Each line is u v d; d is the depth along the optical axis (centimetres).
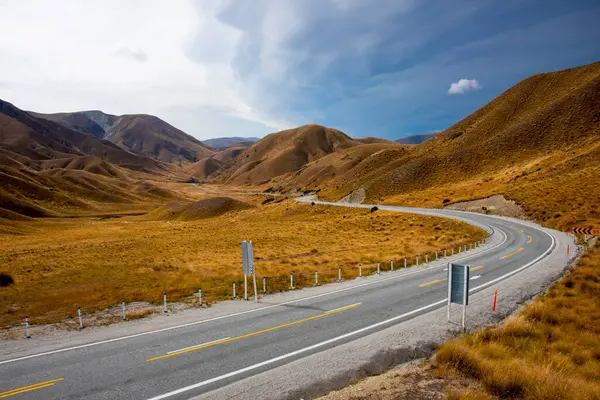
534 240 3416
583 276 1830
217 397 850
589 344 1055
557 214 4491
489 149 10644
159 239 6844
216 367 1012
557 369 870
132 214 17488
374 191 11194
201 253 4400
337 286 2016
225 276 2489
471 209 6462
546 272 2094
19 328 1456
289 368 991
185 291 2027
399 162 13062
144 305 1762
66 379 963
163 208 15688
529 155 9250
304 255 3631
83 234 9419
